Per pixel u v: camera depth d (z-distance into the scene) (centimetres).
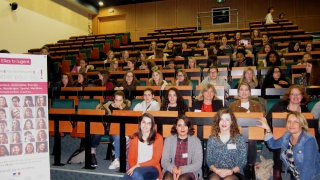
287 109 293
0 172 213
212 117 274
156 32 1154
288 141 234
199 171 250
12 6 871
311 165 215
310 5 1136
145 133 260
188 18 1279
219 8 1240
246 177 257
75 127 317
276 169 256
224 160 242
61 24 1152
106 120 296
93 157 308
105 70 493
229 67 570
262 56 596
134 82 450
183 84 438
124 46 931
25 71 228
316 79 390
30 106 229
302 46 689
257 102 327
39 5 1014
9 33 867
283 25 961
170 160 254
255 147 262
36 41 995
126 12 1364
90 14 1384
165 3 1312
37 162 229
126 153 288
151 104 348
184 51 725
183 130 249
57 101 402
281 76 412
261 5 1191
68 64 721
